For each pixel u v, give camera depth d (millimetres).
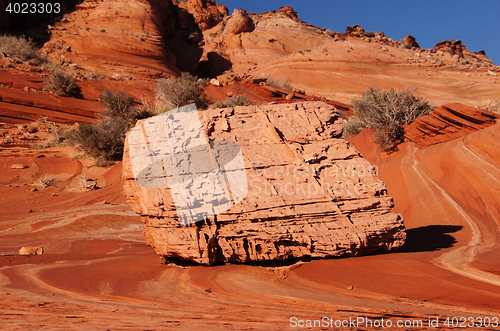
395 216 6195
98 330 2768
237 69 82062
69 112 31953
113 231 12250
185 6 102500
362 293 4402
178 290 4562
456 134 12758
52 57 53969
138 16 63000
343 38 80062
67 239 10664
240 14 90000
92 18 61281
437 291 4422
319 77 64438
